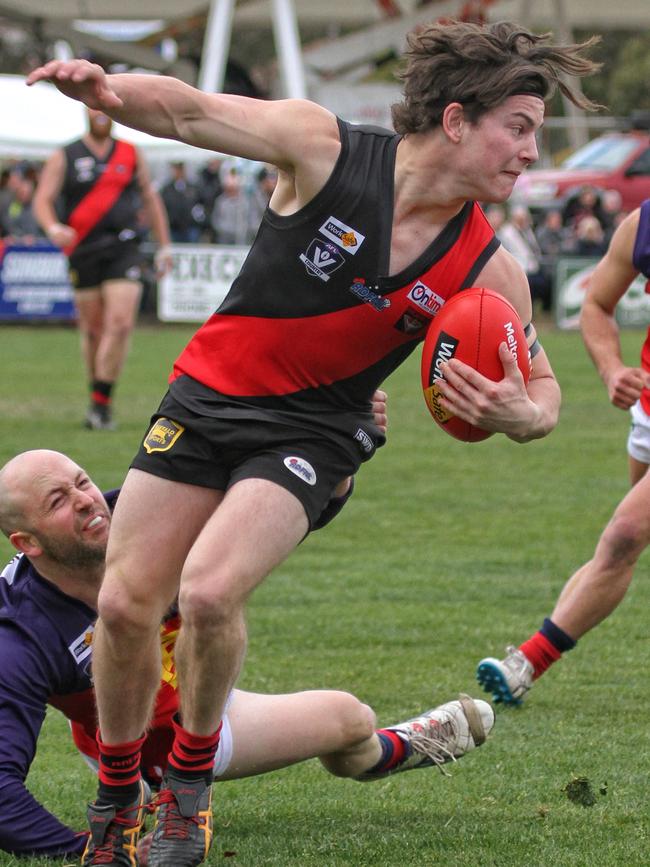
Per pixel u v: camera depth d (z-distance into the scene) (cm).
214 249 4197
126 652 650
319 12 6031
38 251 4269
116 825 678
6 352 3572
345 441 668
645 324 4081
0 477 720
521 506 1778
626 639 1187
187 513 660
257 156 645
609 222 4634
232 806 807
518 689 984
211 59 5016
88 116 2242
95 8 5788
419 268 652
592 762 870
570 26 6359
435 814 781
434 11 5341
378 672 1080
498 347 653
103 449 2053
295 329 654
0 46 7894
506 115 636
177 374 682
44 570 718
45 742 951
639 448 1033
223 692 643
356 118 5166
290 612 1267
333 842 729
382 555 1504
